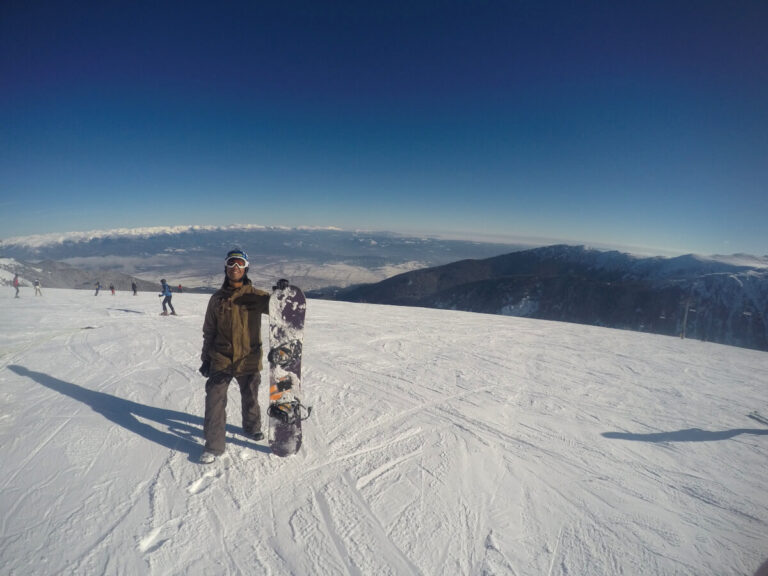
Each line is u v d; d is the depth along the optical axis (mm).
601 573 2178
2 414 4105
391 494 2846
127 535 2303
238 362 3141
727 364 8789
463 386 5707
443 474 3162
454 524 2547
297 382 3346
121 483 2838
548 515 2699
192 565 2098
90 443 3443
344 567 2137
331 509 2633
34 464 3076
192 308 17250
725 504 2930
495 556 2273
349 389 5309
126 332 9906
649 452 3797
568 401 5270
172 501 2639
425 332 11289
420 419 4324
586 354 9031
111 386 5160
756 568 2258
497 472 3250
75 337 9125
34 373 5793
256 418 3449
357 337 9891
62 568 2035
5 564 2043
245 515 2531
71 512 2498
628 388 6137
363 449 3535
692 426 4535
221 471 3033
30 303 20031
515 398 5266
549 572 2166
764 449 3961
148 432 3699
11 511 2498
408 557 2234
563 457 3590
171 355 7148
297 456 3332
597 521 2658
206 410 3129
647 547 2412
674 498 2990
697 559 2320
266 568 2104
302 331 3385
